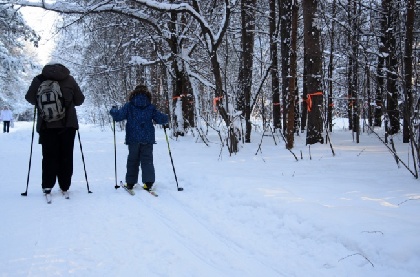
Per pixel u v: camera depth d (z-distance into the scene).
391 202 4.96
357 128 11.99
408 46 10.27
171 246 3.95
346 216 4.20
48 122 5.82
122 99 23.33
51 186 5.94
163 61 14.28
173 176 7.56
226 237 4.29
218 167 8.12
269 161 8.80
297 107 14.98
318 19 10.98
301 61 21.34
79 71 21.23
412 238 3.48
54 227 4.47
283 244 3.99
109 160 10.34
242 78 13.07
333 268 3.39
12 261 3.50
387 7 12.73
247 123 12.75
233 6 10.27
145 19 12.38
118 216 4.98
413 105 7.52
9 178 7.73
